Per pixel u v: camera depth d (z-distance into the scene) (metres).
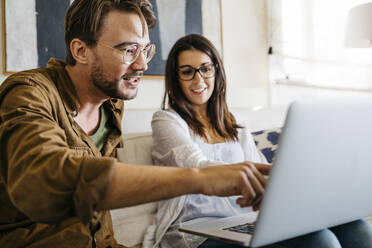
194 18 2.01
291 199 0.55
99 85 0.92
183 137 1.22
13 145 0.59
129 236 1.23
